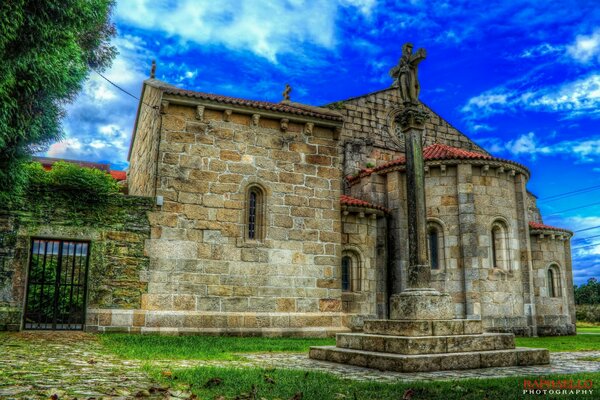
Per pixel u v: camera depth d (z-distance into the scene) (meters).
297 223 18.84
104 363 8.66
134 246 16.64
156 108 18.52
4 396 5.37
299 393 6.10
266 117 18.95
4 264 15.32
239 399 5.87
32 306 20.38
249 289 17.69
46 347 10.87
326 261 19.02
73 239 16.14
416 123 11.80
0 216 15.53
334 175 19.77
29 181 15.88
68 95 14.02
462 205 21.75
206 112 18.22
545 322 25.11
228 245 17.67
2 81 10.23
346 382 7.34
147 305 16.39
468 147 32.62
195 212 17.45
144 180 21.23
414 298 10.49
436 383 7.30
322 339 16.75
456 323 10.24
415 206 11.32
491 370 9.27
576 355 12.78
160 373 7.51
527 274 22.38
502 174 22.73
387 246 22.86
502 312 21.41
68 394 5.60
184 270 17.00
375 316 21.56
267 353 11.94
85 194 16.45
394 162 23.52
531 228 25.80
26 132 11.96
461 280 21.34
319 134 19.83
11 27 9.78
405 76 12.07
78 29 12.12
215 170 17.97
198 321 16.73
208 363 9.41
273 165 18.86
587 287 72.62
